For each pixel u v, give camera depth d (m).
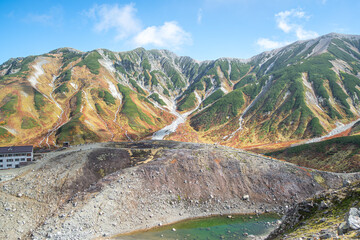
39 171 76.75
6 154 81.62
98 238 56.03
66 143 116.06
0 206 62.09
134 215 64.38
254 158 89.75
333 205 39.22
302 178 82.00
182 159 84.88
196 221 66.25
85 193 67.56
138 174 75.69
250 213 71.31
